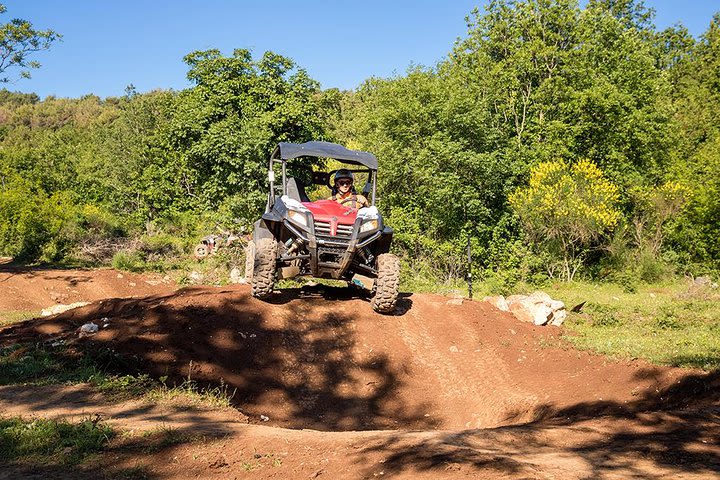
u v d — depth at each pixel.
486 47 31.02
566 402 7.66
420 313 10.84
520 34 29.78
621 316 13.53
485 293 18.84
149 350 8.41
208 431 5.95
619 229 25.19
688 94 37.41
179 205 28.25
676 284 22.69
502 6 30.80
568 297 18.62
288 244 10.21
